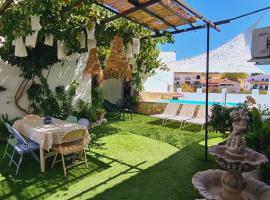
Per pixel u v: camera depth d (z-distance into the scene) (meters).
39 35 5.38
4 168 4.61
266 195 2.38
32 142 4.83
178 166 4.85
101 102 9.95
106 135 7.18
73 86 8.24
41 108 7.46
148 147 6.07
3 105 6.91
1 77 6.80
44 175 4.36
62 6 4.74
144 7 4.21
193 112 8.94
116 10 4.88
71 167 4.73
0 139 6.24
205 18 4.41
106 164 4.92
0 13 4.44
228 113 5.39
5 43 6.17
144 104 11.42
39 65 7.00
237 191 2.32
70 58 6.26
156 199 3.58
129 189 3.88
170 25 5.37
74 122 5.85
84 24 5.25
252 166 2.19
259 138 4.11
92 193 3.74
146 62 9.46
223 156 2.31
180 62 10.51
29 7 4.17
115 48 5.75
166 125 8.80
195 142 6.57
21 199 3.54
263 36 3.95
